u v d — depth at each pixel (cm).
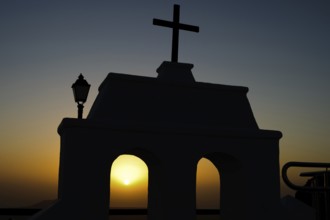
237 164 1190
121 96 1120
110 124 1057
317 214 708
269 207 1172
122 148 1063
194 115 1174
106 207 1020
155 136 1102
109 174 1040
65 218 979
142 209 1712
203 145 1145
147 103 1137
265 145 1213
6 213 1412
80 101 1077
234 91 1247
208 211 1836
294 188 557
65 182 1001
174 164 1104
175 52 1254
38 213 1005
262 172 1191
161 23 1252
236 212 1198
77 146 1026
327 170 672
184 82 1188
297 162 563
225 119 1208
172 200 1084
